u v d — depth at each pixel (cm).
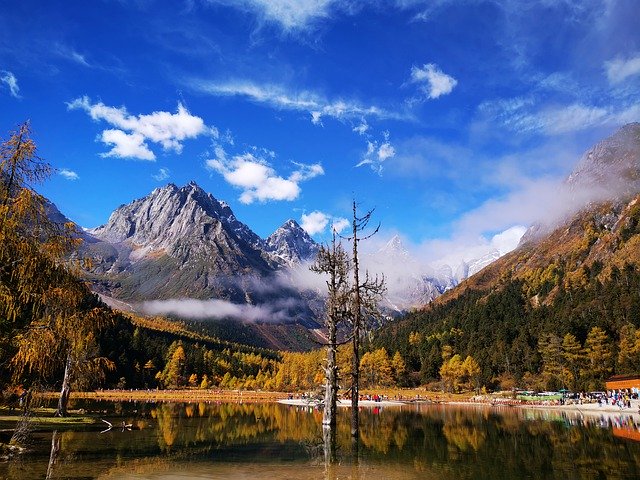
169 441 2883
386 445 2842
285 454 2420
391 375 15300
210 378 19062
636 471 1933
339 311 3469
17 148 1591
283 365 18238
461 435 3469
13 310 1603
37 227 1641
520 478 1795
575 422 4562
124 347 16000
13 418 3259
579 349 10919
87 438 2872
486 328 16950
